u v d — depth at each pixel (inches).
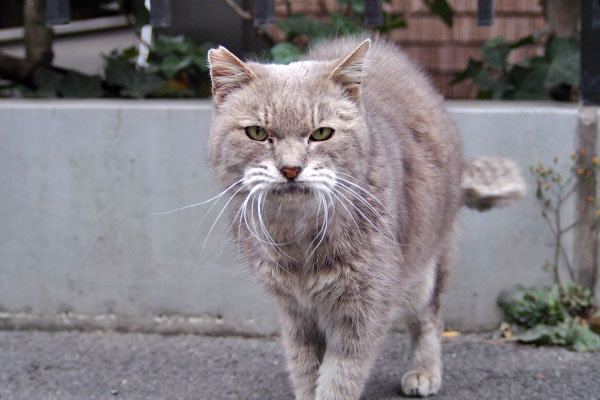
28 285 41.9
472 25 61.8
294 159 28.6
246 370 37.6
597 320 39.6
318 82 29.8
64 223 41.3
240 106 29.9
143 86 45.7
